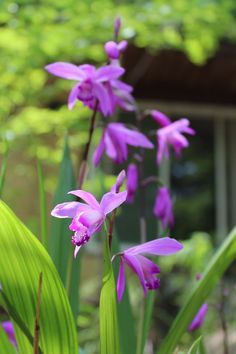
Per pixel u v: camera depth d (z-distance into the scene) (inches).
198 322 69.3
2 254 47.3
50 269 46.6
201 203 327.6
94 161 68.7
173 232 322.7
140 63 277.7
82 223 46.1
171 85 320.8
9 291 49.0
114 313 46.3
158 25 193.3
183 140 78.1
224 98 327.9
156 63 279.0
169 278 255.3
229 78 307.4
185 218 324.5
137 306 208.8
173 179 323.0
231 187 333.1
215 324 172.2
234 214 331.6
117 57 63.4
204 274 58.6
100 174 80.7
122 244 303.1
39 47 180.9
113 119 214.2
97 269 275.6
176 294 255.1
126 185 78.0
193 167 328.8
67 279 61.8
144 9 186.7
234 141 336.5
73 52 190.9
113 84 65.9
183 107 325.4
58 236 66.2
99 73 63.4
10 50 182.5
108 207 47.1
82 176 65.9
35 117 185.5
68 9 183.9
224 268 59.6
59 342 49.4
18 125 186.9
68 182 68.1
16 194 210.4
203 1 197.6
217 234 327.3
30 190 277.6
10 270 47.9
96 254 285.6
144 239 79.0
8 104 193.2
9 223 45.2
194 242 228.1
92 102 65.4
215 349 155.6
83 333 181.6
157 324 231.5
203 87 323.3
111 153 69.2
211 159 333.4
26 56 183.6
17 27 177.9
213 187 331.0
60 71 63.7
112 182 185.6
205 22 200.1
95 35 185.0
